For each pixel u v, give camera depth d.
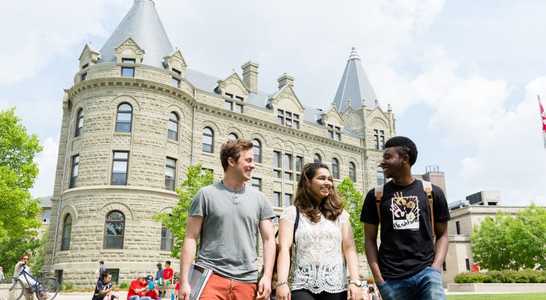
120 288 27.89
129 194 30.52
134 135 31.77
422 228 4.62
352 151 48.75
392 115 53.44
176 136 34.22
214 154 36.94
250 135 40.09
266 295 4.45
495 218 57.72
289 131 43.22
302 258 4.73
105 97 32.31
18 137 29.84
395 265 4.58
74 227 30.09
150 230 30.61
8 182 28.19
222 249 4.58
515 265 52.38
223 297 4.42
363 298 4.64
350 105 52.81
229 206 4.70
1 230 26.88
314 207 4.96
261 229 4.88
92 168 31.11
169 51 37.09
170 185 33.03
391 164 4.73
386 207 4.76
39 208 29.91
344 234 4.98
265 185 39.94
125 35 35.69
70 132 33.62
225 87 39.66
